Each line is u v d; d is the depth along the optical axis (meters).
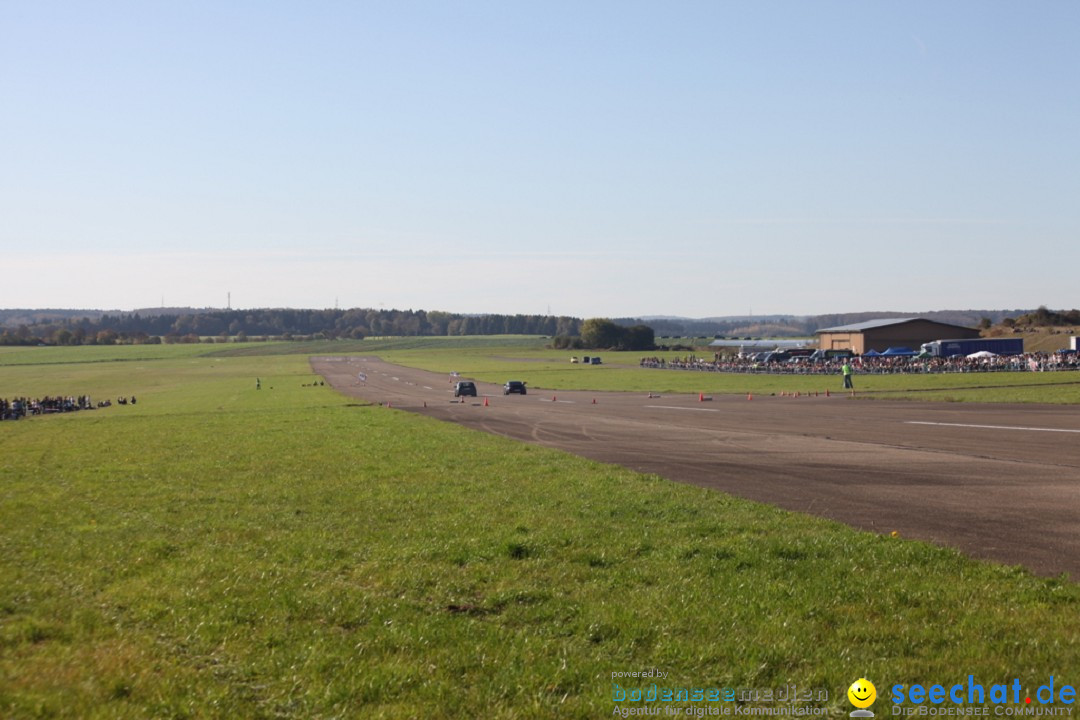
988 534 15.55
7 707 7.89
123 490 23.59
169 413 66.88
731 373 106.56
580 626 10.24
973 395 57.03
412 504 19.73
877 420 41.31
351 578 12.93
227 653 9.59
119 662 9.16
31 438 46.41
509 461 28.38
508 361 175.62
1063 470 23.36
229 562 14.09
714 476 24.47
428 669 8.95
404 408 62.66
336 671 8.95
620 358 178.00
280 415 57.88
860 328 132.00
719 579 12.30
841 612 10.62
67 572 13.55
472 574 12.91
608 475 24.53
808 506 19.09
